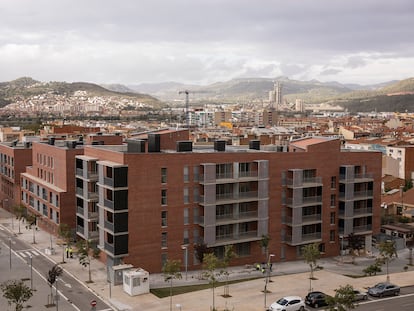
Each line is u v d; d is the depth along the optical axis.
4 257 93.50
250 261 91.69
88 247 87.75
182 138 113.88
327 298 63.56
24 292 62.06
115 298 72.62
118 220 80.62
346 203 98.44
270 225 92.94
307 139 102.44
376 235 107.81
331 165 98.06
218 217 88.75
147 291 74.88
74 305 69.94
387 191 152.75
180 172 84.94
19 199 134.25
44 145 118.00
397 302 72.81
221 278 83.12
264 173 90.81
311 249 82.62
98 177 87.56
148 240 83.06
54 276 70.88
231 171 89.19
